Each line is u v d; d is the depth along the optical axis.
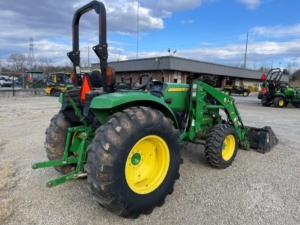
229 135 3.63
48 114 8.48
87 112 2.39
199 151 4.38
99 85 2.60
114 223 2.22
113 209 2.09
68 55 2.88
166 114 2.74
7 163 3.59
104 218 2.29
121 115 2.17
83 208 2.45
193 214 2.39
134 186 2.29
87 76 2.51
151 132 2.27
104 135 2.05
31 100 13.90
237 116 4.23
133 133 2.12
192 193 2.81
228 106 4.05
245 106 13.59
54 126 2.99
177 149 2.57
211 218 2.33
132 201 2.15
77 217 2.30
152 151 2.50
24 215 2.32
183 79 26.20
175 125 2.85
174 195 2.76
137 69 26.12
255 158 4.09
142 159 2.44
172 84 3.53
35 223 2.20
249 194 2.81
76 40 2.89
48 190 2.81
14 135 5.40
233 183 3.09
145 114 2.25
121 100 2.17
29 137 5.22
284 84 15.99
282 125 7.30
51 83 16.83
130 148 2.11
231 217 2.35
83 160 2.50
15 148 4.43
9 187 2.86
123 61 27.42
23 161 3.75
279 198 2.73
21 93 17.62
